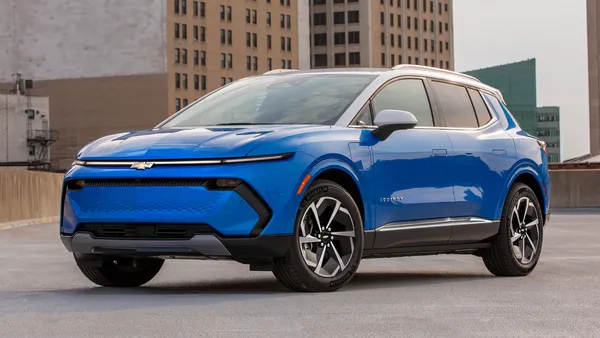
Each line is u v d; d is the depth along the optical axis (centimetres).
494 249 954
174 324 566
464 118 930
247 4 14875
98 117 13150
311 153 748
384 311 626
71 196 759
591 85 12438
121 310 630
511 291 757
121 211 731
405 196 830
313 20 17100
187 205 714
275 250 726
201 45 14012
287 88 856
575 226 2200
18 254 1445
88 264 793
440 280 906
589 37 12438
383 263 1179
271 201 721
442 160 872
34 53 13262
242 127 781
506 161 956
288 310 629
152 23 13162
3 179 2452
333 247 764
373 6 16850
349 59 16875
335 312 620
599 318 597
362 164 790
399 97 864
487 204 927
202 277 975
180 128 797
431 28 17988
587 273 994
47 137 12388
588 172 3522
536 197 998
